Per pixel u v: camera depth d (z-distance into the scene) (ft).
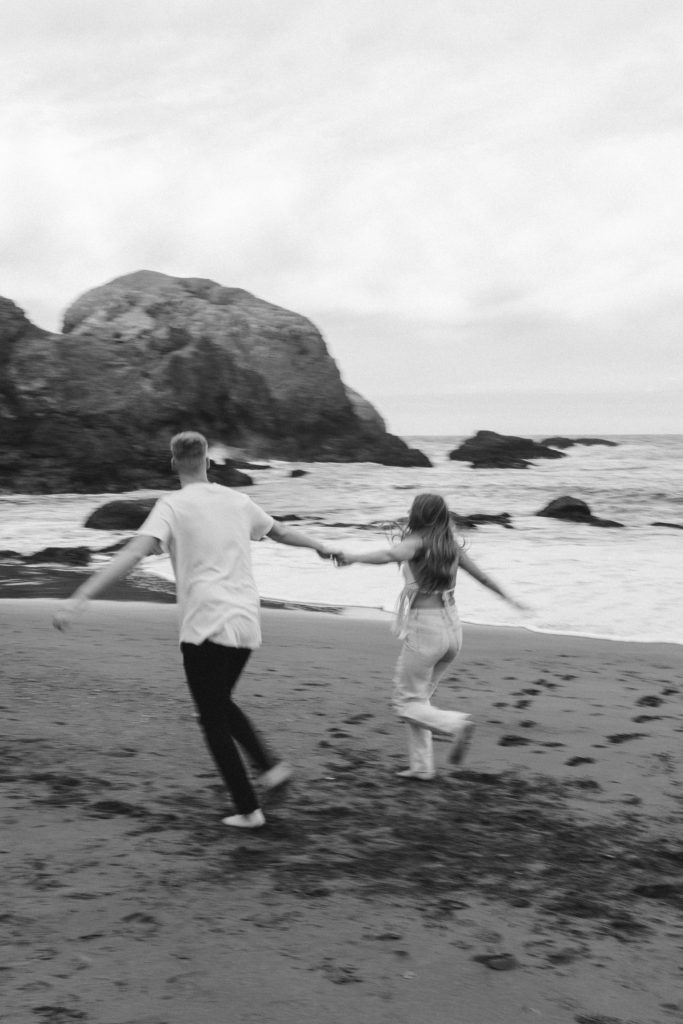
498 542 74.23
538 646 33.71
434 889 12.17
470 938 10.70
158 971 9.34
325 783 16.87
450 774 17.98
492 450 251.19
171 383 196.75
